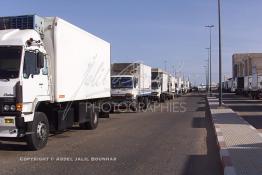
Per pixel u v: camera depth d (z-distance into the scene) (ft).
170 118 89.92
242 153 39.93
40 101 47.14
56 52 50.80
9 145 48.75
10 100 42.63
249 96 226.17
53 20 50.85
